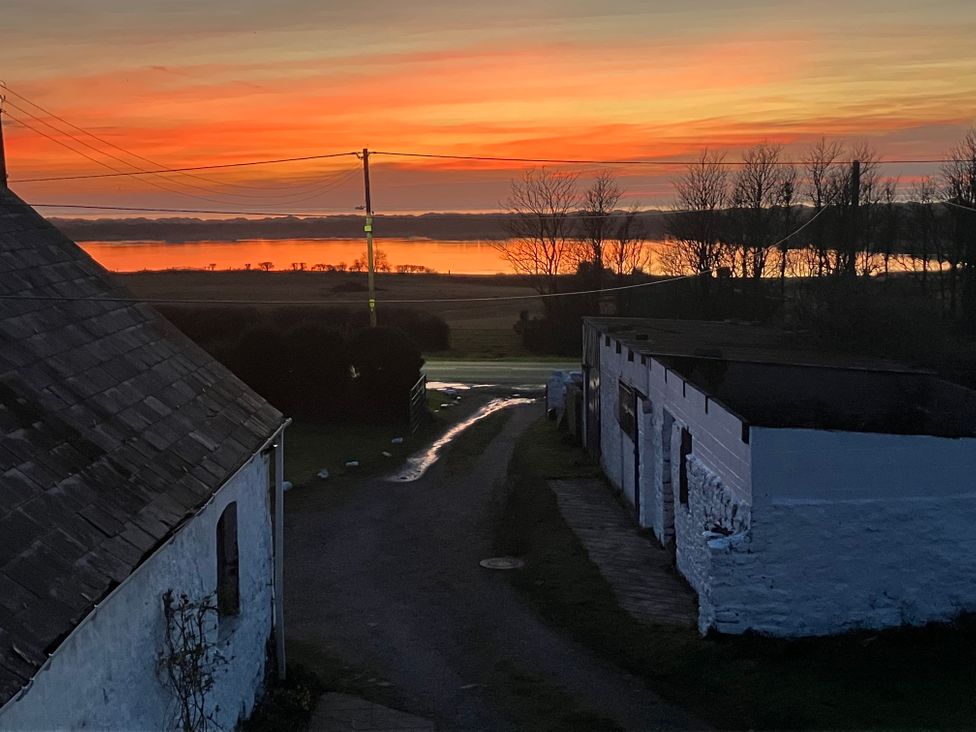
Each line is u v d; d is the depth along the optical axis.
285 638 15.55
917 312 25.09
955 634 14.12
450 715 12.67
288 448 28.78
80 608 7.11
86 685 7.52
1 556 7.00
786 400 18.45
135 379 11.31
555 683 13.53
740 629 14.21
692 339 24.36
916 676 12.99
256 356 32.09
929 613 14.36
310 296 74.69
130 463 9.45
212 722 10.62
